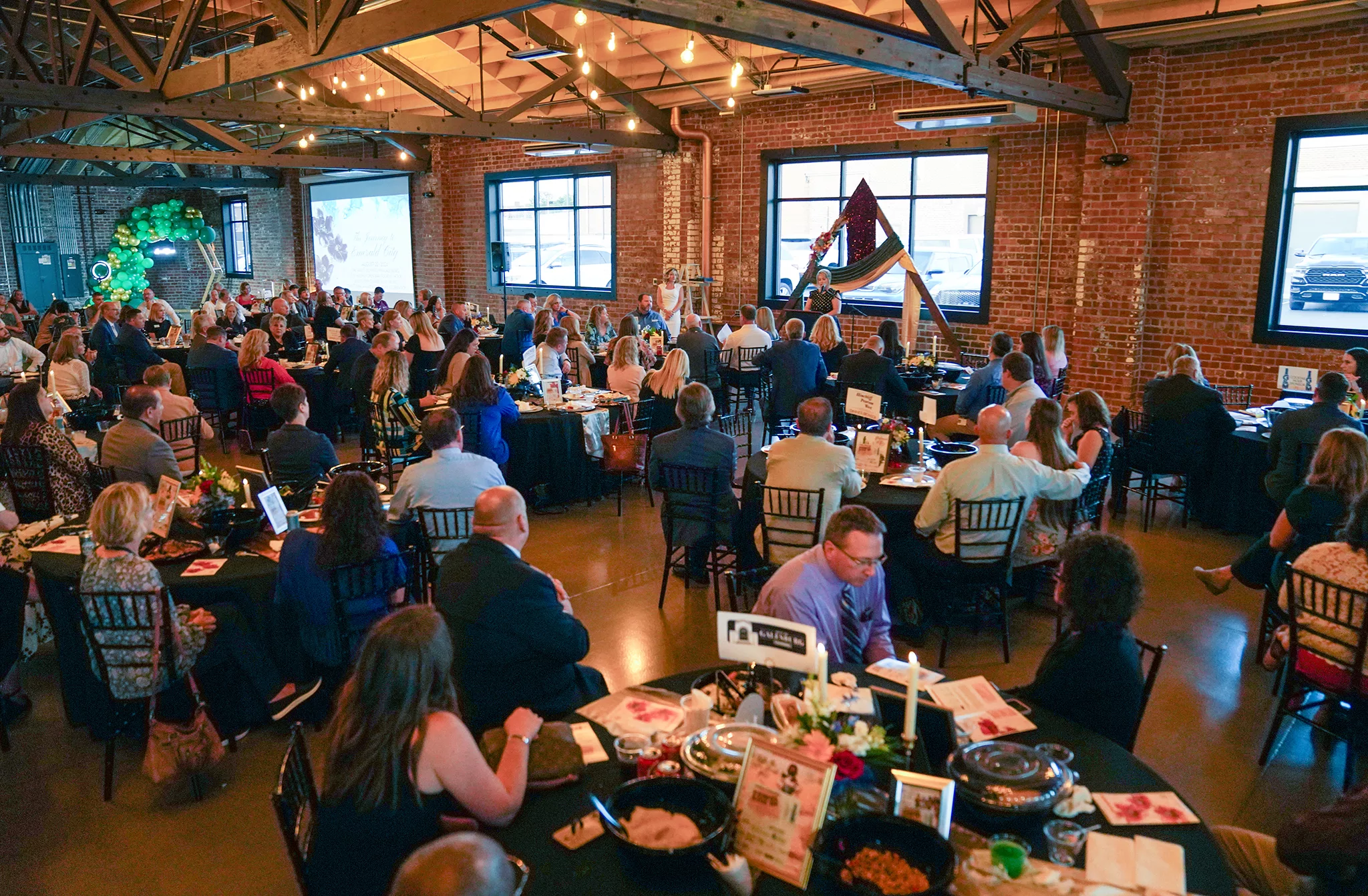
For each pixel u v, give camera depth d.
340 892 1.90
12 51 8.30
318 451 4.82
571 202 14.54
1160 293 8.73
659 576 5.55
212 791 3.38
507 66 12.45
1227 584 4.70
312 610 3.49
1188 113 8.31
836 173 11.29
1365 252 7.66
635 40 9.98
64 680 3.76
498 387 6.17
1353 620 3.19
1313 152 7.80
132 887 2.86
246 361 8.76
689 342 8.98
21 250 19.08
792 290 11.98
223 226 21.91
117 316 11.61
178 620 3.26
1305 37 7.62
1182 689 4.12
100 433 9.13
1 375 9.24
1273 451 5.40
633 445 6.60
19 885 2.87
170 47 7.80
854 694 2.28
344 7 5.75
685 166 12.53
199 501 3.93
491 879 1.39
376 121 10.34
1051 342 7.93
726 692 2.48
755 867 1.82
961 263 10.41
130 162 18.86
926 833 1.77
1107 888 1.79
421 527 4.20
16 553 3.99
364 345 9.23
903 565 4.56
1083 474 4.33
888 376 7.44
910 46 6.04
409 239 17.05
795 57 10.30
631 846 1.78
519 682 2.79
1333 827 1.93
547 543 6.14
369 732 1.92
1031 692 2.54
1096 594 2.43
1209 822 3.18
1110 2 7.83
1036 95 7.27
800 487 4.39
